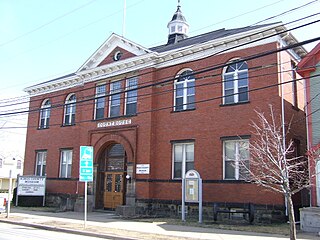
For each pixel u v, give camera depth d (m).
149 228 16.27
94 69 26.69
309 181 15.18
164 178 22.23
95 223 18.14
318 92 17.44
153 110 22.95
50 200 29.00
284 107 19.05
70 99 30.23
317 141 17.08
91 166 17.44
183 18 30.89
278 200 17.81
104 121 25.56
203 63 21.88
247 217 18.66
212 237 13.64
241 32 20.22
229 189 19.47
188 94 22.42
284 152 12.94
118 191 24.67
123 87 25.11
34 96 32.88
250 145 17.23
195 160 21.09
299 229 16.06
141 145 23.16
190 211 20.80
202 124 21.22
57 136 30.00
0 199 22.27
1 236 13.67
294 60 21.27
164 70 23.59
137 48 24.61
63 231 16.02
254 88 19.58
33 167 31.47
